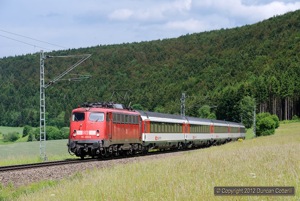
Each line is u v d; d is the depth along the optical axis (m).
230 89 161.38
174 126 49.31
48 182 19.05
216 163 19.38
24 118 199.12
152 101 158.50
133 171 18.56
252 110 143.00
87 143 31.62
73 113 32.41
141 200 11.12
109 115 32.44
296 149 27.39
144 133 40.38
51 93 182.88
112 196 12.12
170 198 11.00
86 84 179.88
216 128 66.69
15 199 14.52
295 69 175.12
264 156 21.64
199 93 190.25
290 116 162.88
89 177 18.05
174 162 21.72
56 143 103.38
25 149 83.50
